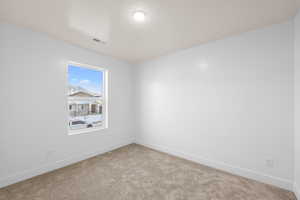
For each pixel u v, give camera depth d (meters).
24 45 2.04
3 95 1.86
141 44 2.62
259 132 2.02
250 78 2.09
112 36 2.29
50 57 2.30
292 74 1.77
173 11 1.64
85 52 2.80
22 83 2.02
